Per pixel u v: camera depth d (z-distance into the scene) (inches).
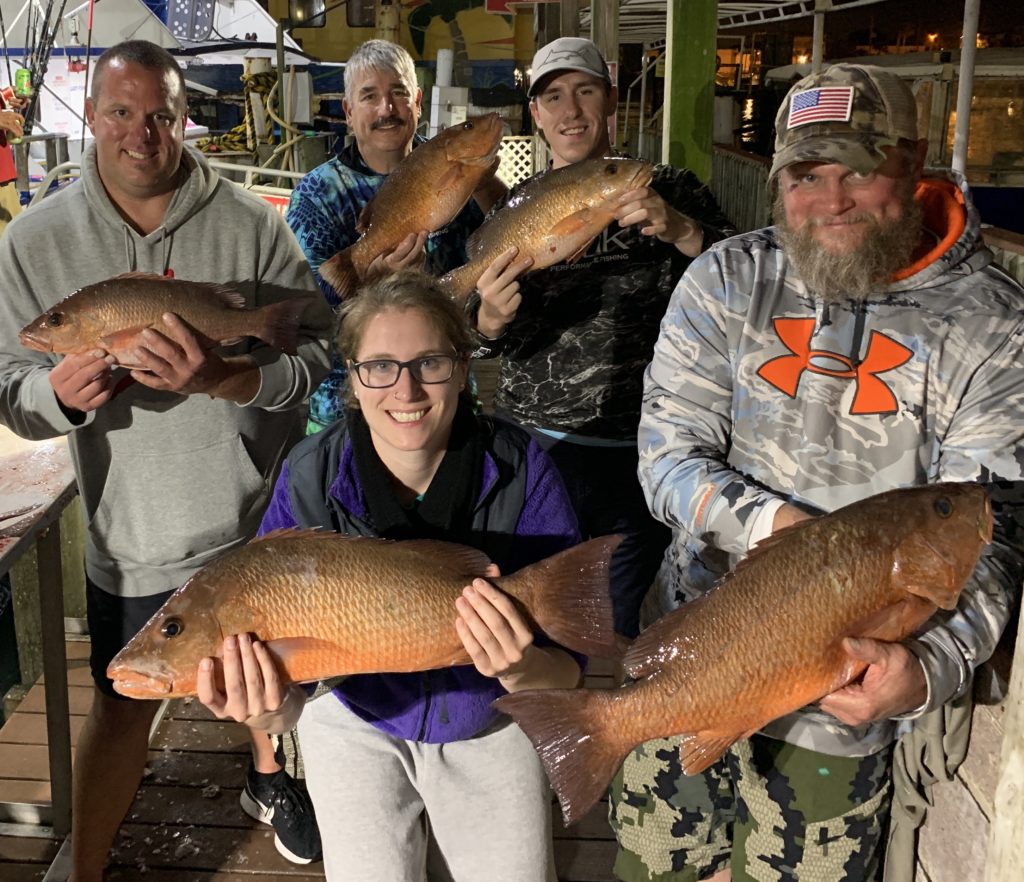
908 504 75.2
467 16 1067.9
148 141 113.7
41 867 137.7
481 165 139.8
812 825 94.7
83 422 112.7
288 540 78.9
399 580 78.1
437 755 93.1
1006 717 72.9
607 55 329.7
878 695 76.1
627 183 125.0
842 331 89.0
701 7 251.9
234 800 148.3
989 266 89.7
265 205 128.3
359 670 79.2
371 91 164.1
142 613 121.9
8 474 129.0
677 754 101.9
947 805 97.0
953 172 91.6
